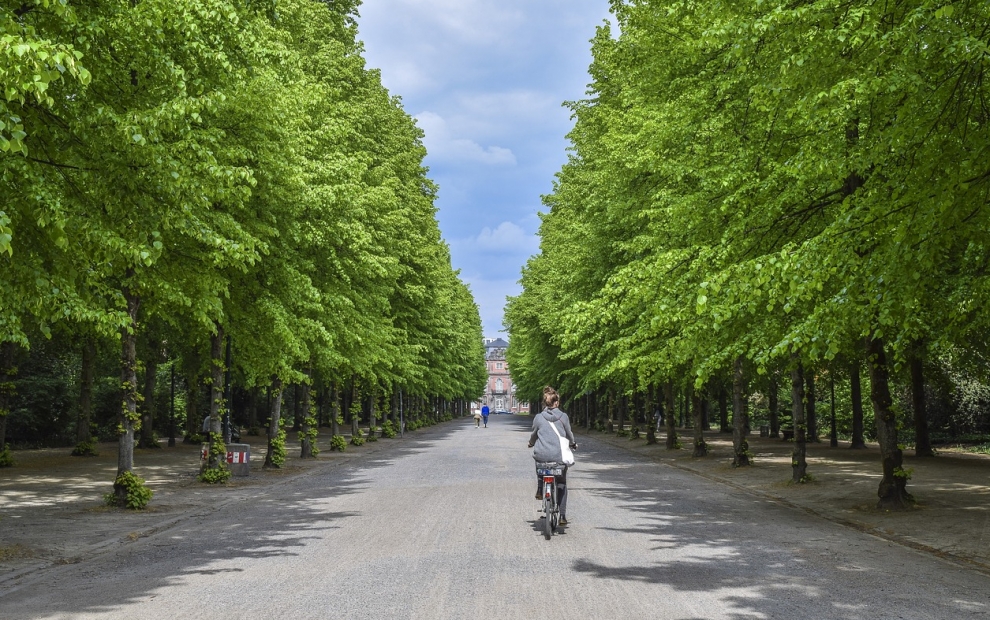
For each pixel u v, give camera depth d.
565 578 7.64
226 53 12.91
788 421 49.50
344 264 22.50
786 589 7.15
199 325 18.36
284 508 14.17
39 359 36.97
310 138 20.02
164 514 13.48
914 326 11.19
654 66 18.38
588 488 17.33
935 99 8.40
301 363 26.70
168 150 10.27
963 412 36.16
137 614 6.44
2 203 8.05
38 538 10.79
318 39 25.59
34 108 8.84
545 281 47.81
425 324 44.84
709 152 14.70
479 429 65.25
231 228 12.50
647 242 19.42
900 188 8.91
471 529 10.98
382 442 41.72
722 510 13.40
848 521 11.97
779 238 13.02
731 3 11.01
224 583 7.64
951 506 13.37
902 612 6.34
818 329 10.30
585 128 30.34
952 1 7.79
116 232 9.31
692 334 14.46
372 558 8.87
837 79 9.45
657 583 7.40
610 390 47.34
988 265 10.62
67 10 7.03
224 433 21.11
